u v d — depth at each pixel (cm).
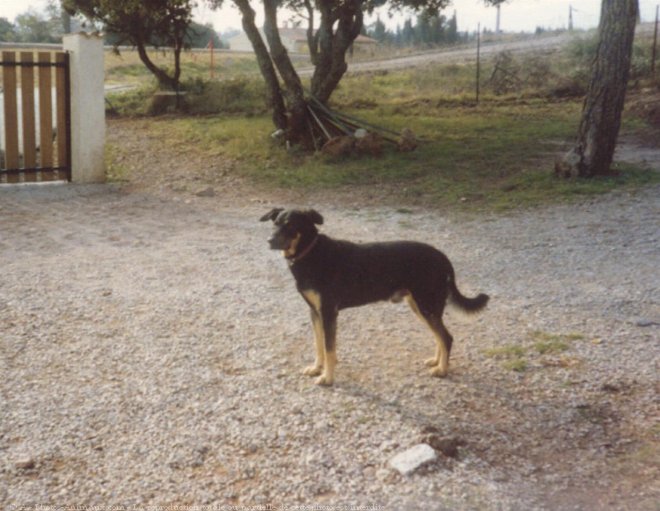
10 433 479
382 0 2419
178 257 941
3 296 767
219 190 1460
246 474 431
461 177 1472
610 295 760
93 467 438
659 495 403
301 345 643
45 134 1465
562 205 1203
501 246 980
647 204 1167
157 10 2308
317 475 429
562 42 4531
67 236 1063
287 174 1569
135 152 1872
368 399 532
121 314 720
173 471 435
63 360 604
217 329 681
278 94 1914
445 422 495
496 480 421
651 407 510
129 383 560
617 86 1333
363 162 1648
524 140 1862
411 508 395
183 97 2783
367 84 3088
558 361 594
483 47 5278
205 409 515
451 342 568
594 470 432
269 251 973
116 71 4600
